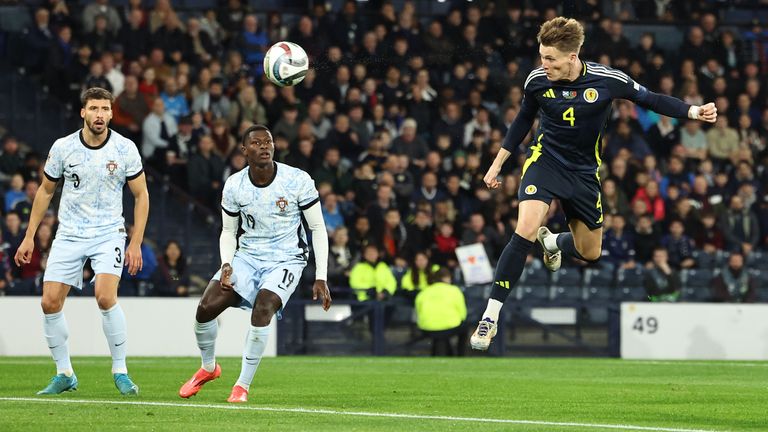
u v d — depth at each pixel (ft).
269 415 80.59
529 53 261.85
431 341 201.26
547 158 91.40
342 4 280.92
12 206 203.51
